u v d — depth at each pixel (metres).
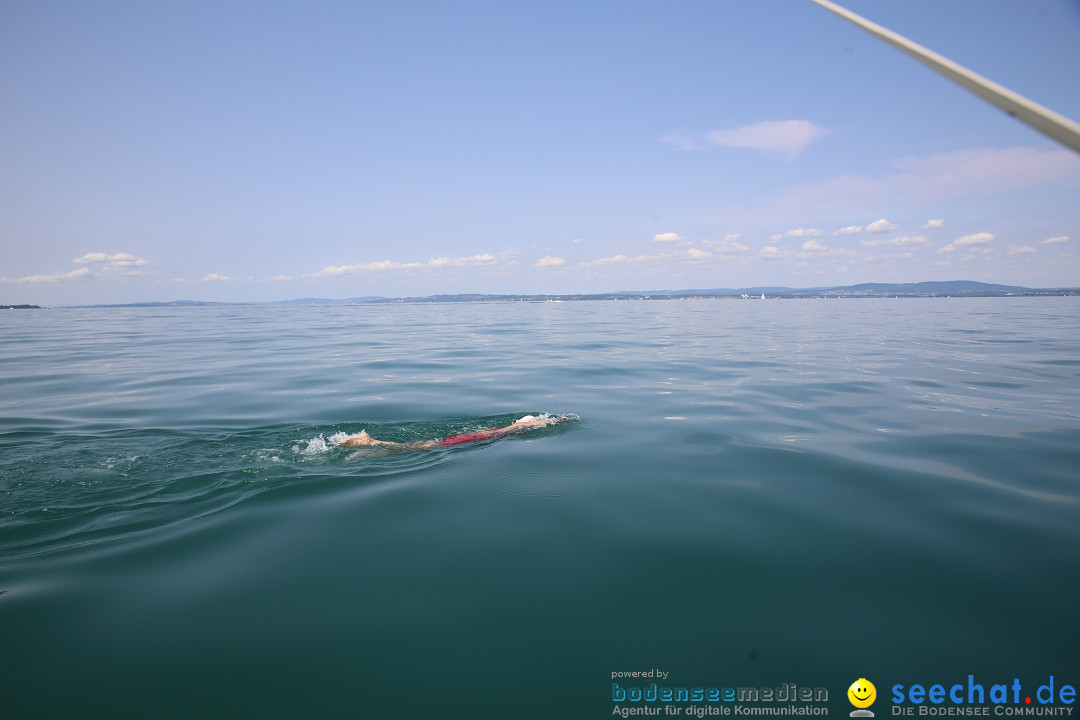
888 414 9.95
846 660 3.55
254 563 4.77
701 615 4.01
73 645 3.70
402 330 29.34
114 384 13.41
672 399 11.39
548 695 3.26
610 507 5.90
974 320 34.00
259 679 3.41
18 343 22.89
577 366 15.87
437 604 4.15
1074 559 4.71
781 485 6.50
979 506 5.84
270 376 14.45
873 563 4.70
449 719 3.09
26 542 5.17
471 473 7.05
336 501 6.18
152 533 5.38
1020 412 10.02
